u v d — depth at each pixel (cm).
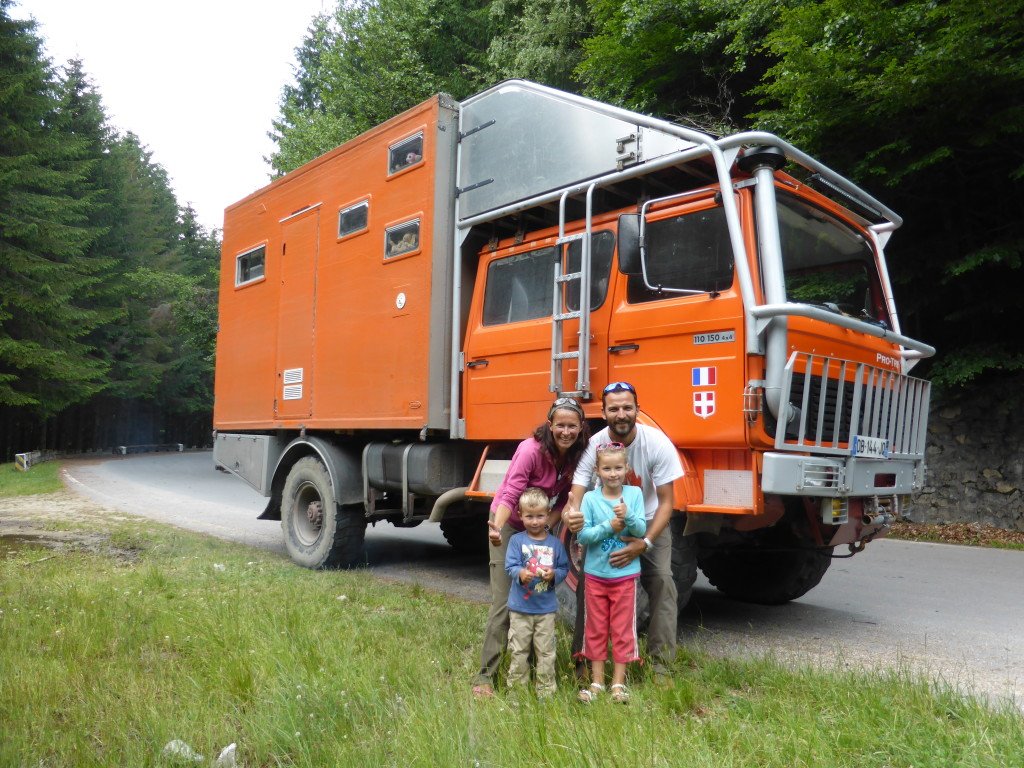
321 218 838
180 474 2502
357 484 790
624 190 579
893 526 1147
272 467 898
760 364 471
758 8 1131
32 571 733
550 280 608
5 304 3112
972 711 341
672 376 507
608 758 293
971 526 1083
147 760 312
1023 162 1030
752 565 661
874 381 537
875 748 312
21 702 372
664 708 359
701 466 497
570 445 418
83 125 4178
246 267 985
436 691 372
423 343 682
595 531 388
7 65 3300
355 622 526
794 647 517
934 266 1110
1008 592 712
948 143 1027
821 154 1062
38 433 3994
